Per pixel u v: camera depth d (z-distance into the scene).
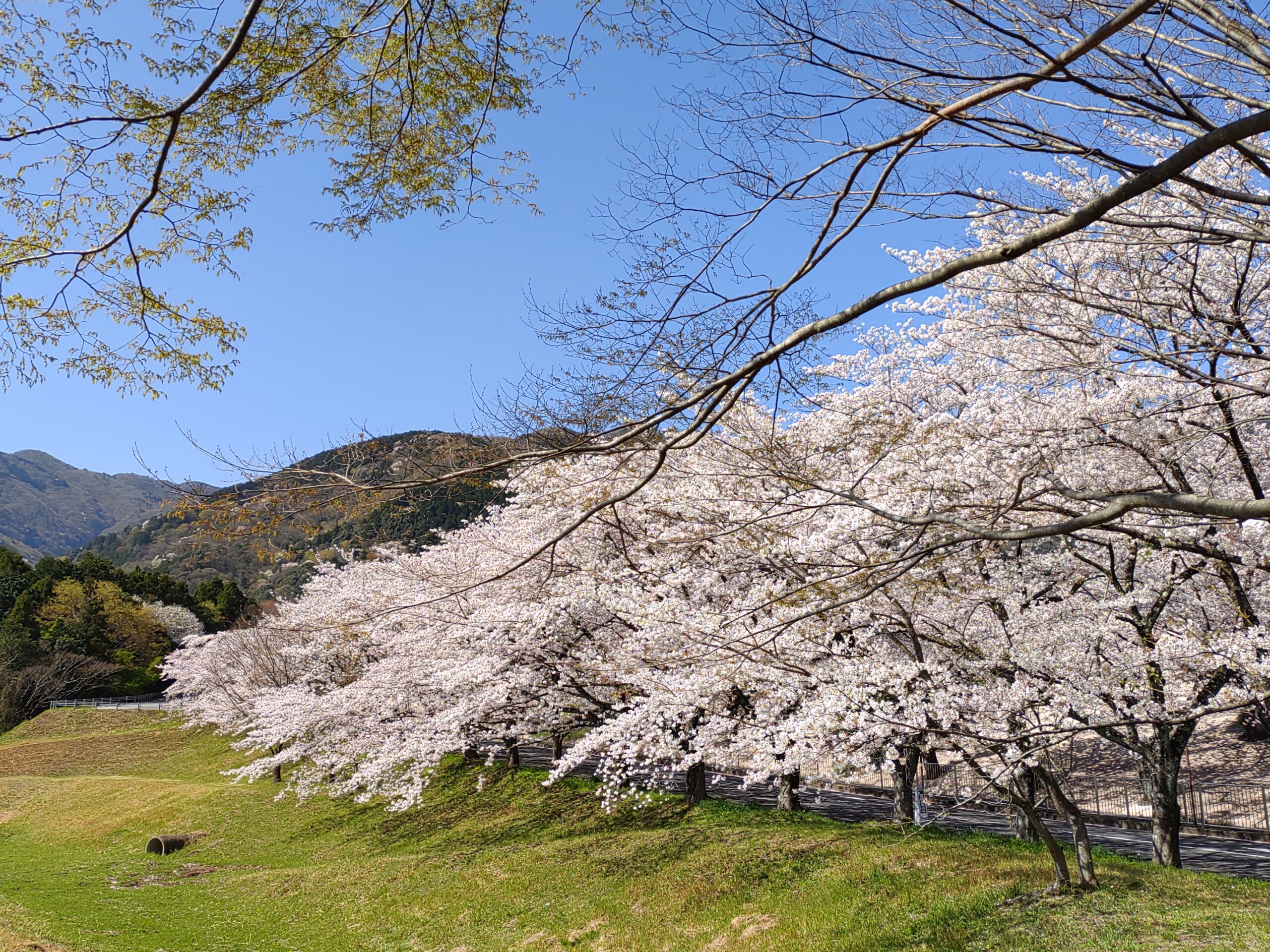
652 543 12.79
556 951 12.70
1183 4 4.27
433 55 5.69
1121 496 4.24
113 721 48.22
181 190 5.72
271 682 30.44
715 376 5.76
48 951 13.55
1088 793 20.62
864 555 9.55
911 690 10.09
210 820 26.95
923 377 13.75
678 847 15.12
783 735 11.25
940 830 14.27
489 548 18.14
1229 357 7.88
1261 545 10.02
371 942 14.53
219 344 6.02
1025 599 12.32
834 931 10.78
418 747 18.94
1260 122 3.15
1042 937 9.27
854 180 4.79
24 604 58.31
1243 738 23.36
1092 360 8.96
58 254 5.14
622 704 15.16
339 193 6.13
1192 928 8.89
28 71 5.02
